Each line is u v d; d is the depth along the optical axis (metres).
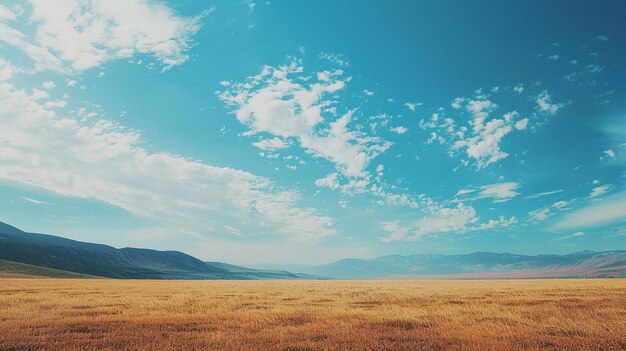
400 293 38.72
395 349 12.47
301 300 30.72
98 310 22.48
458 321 18.09
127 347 12.56
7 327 16.09
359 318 19.44
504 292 38.50
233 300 30.50
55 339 14.00
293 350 12.43
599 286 48.09
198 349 12.31
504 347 12.45
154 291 42.50
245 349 12.23
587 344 13.01
